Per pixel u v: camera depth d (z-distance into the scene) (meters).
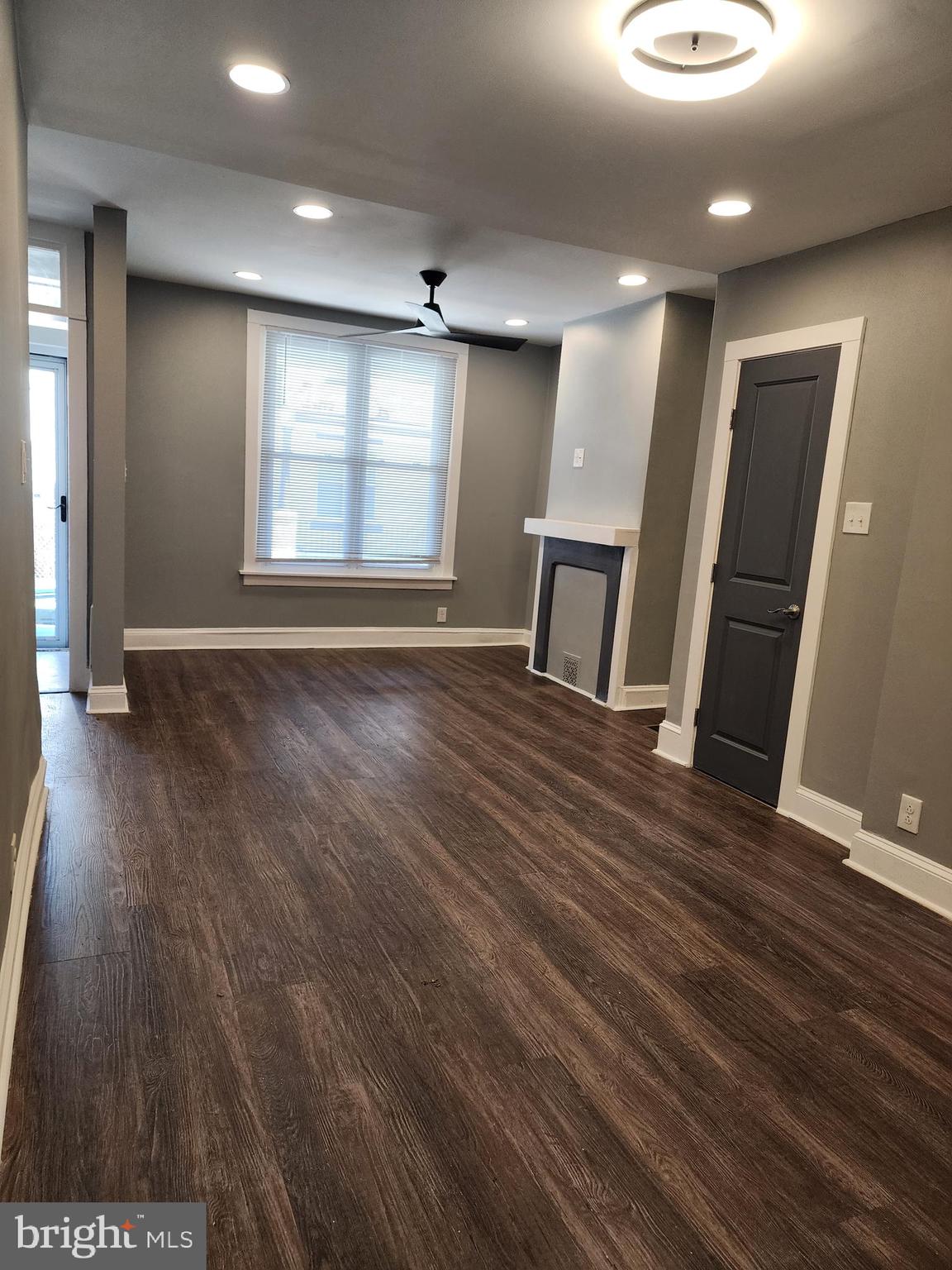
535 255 4.02
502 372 6.34
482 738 4.20
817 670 3.28
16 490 2.08
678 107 2.13
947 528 2.65
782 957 2.35
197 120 2.44
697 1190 1.52
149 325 5.21
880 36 1.77
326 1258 1.33
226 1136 1.55
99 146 2.98
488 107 2.22
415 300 5.20
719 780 3.80
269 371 5.59
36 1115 1.56
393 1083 1.73
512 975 2.15
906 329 2.89
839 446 3.13
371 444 6.01
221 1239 1.34
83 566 4.45
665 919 2.51
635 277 4.28
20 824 2.21
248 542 5.70
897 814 2.83
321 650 6.00
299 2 1.80
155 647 5.57
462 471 6.36
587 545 5.29
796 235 3.10
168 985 2.00
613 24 1.80
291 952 2.18
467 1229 1.40
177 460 5.42
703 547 3.87
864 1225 1.48
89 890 2.42
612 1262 1.36
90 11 1.89
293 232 3.92
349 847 2.83
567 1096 1.73
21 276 2.33
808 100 2.06
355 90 2.19
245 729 4.02
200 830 2.87
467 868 2.74
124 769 3.39
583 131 2.32
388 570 6.26
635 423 4.88
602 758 4.02
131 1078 1.68
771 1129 1.69
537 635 5.82
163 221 3.86
